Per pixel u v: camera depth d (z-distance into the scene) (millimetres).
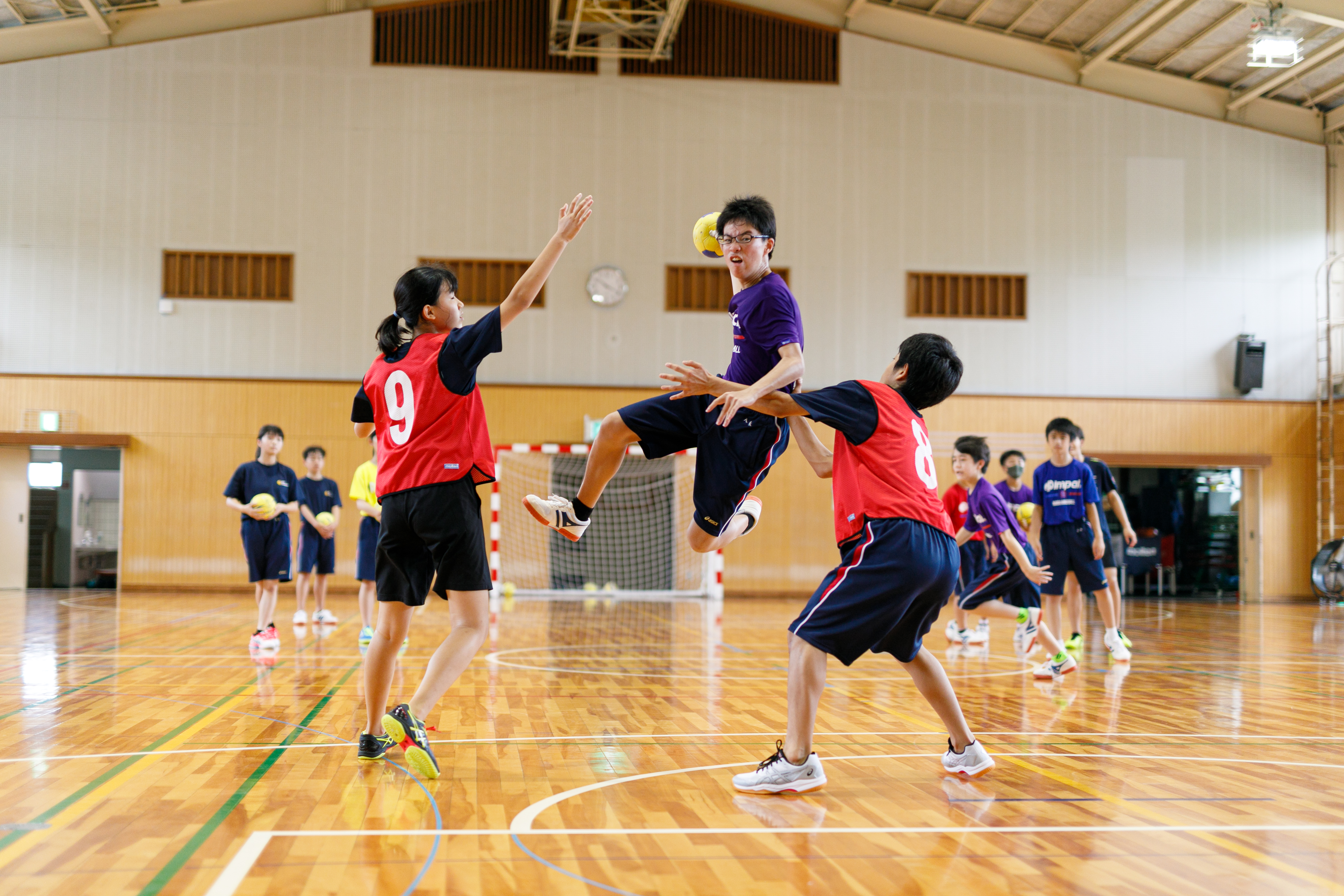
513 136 14328
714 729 4031
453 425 3094
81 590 14031
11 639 7559
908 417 3010
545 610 11531
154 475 13680
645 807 2730
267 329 13891
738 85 14617
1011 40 14859
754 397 2762
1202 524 16234
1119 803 2822
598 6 13578
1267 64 11672
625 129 14445
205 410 13758
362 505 7273
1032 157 14953
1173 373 15000
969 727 4148
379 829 2469
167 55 13953
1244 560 15234
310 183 14047
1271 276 15219
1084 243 14969
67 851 2254
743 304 3100
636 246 14391
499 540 14398
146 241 13797
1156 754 3570
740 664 6488
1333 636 9211
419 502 3064
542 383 14219
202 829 2447
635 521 14836
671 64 14555
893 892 2027
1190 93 15234
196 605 11562
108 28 13641
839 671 6156
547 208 14312
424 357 3125
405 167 14180
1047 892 2039
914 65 14859
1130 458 14773
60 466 14281
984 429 14625
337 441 13859
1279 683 5762
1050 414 14742
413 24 14281
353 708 4406
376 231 14086
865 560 2865
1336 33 13039
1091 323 14914
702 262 14453
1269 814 2719
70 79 13797
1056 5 13688
